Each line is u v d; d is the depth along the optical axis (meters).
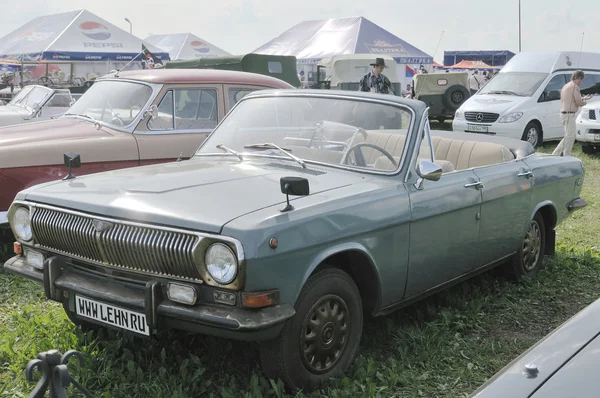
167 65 17.66
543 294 5.59
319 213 3.56
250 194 3.71
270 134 4.77
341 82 24.41
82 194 3.86
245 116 5.00
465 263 4.89
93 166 6.46
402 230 4.13
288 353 3.48
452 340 4.55
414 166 4.34
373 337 4.50
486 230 5.02
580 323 2.56
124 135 6.74
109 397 3.61
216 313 3.26
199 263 3.27
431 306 5.00
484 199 4.90
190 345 4.21
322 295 3.62
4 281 5.64
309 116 4.71
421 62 30.16
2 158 5.99
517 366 2.31
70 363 3.89
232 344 4.23
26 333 4.43
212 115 7.31
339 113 4.64
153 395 3.59
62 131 6.69
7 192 6.06
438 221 4.45
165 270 3.40
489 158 5.57
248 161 4.57
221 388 3.65
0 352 4.14
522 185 5.41
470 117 16.81
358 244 3.80
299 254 3.40
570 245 7.36
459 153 5.79
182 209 3.45
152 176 4.13
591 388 2.08
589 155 15.45
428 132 4.57
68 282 3.79
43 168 6.20
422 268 4.39
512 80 17.34
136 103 6.96
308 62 29.56
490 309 5.18
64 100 10.70
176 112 7.08
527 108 16.39
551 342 2.45
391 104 4.55
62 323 4.54
